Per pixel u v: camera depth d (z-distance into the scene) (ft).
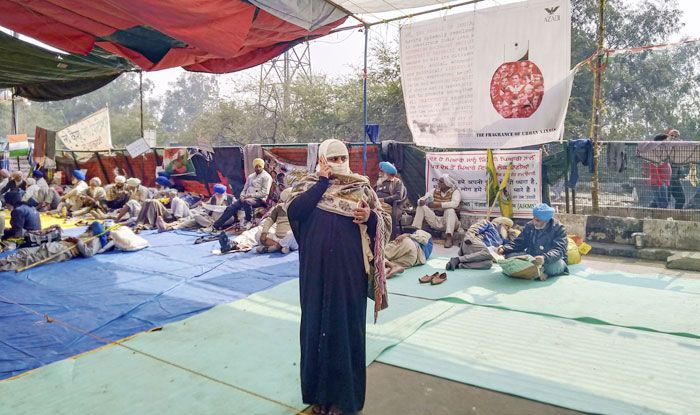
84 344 13.76
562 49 24.91
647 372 11.64
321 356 9.53
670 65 84.74
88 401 10.55
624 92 84.58
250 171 39.17
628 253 24.82
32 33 21.98
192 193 43.55
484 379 11.32
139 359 12.71
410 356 12.64
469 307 16.63
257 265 23.41
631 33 83.71
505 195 28.53
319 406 9.86
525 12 25.55
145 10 17.56
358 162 33.99
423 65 28.66
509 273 19.98
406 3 26.23
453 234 29.07
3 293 18.61
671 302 16.88
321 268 9.54
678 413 9.77
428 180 31.22
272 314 16.22
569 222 26.96
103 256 25.36
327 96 86.58
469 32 27.02
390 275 20.81
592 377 11.42
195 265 23.38
